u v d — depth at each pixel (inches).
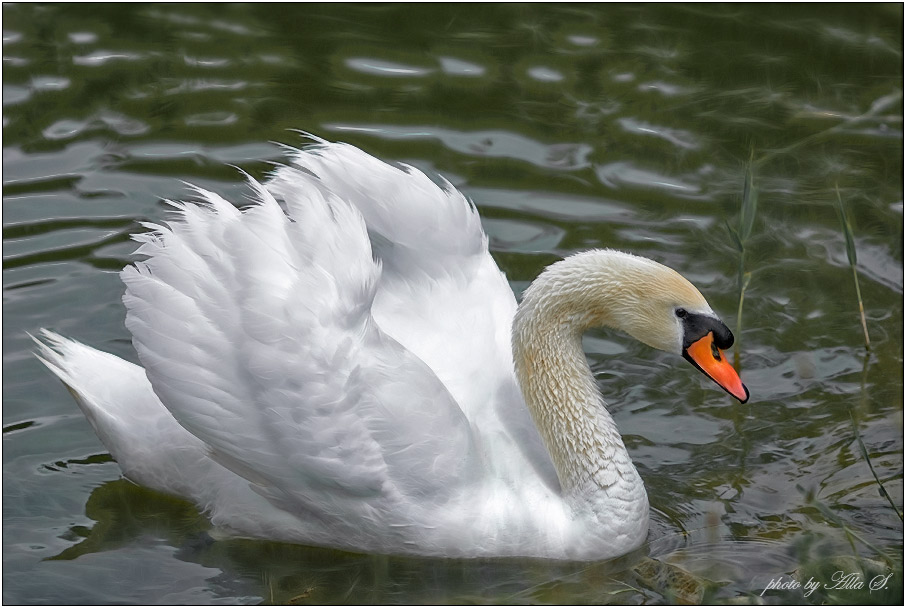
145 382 466.6
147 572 444.1
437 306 477.7
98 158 641.0
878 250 609.6
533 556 448.5
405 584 441.1
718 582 437.7
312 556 457.1
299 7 769.6
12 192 615.8
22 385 525.3
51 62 708.7
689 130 675.4
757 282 591.5
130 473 473.7
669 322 443.5
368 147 652.7
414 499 437.4
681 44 741.9
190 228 439.8
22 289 564.7
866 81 711.7
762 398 537.3
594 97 697.6
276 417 425.1
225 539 464.4
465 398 461.4
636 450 510.6
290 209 451.2
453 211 486.6
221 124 667.4
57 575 439.2
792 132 675.4
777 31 752.3
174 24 748.6
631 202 629.3
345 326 430.0
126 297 434.3
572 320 453.1
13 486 479.5
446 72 713.0
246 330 424.5
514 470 451.8
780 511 477.4
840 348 560.7
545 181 639.1
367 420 428.1
